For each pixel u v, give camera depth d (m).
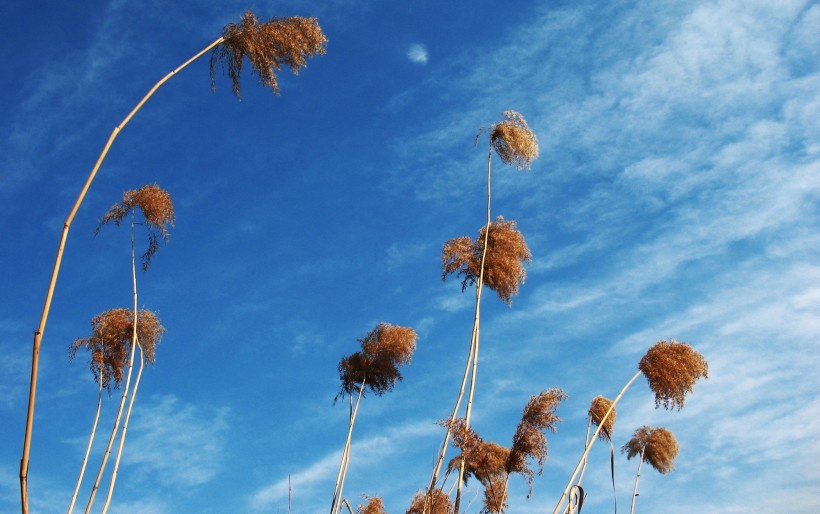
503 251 14.79
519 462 12.88
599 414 14.91
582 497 12.78
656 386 13.88
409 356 15.41
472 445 12.99
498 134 14.88
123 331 12.48
